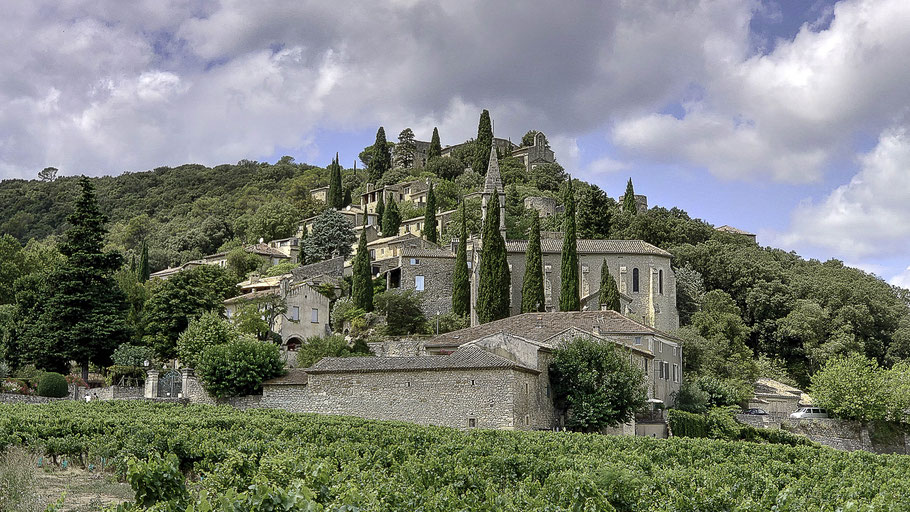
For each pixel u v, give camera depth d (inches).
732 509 1235.9
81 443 1673.2
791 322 4867.1
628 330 3383.4
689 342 4082.2
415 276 4950.8
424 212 7180.1
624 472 1331.2
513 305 4694.9
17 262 4311.0
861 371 3656.5
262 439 1818.4
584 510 1127.6
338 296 4943.4
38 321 3280.0
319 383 2674.7
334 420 2220.7
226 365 2802.7
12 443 1646.2
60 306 3267.7
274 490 757.9
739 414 3575.3
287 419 2222.0
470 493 1175.0
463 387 2475.4
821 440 3570.4
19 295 3528.5
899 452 3604.8
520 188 7568.9
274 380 2805.1
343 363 2728.8
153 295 3873.0
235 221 7859.3
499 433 2082.9
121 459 1509.6
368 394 2596.0
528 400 2534.5
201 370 2834.6
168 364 3671.3
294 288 4222.4
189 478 1620.3
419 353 3491.6
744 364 4192.9
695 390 3570.4
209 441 1699.1
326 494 898.1
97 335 3255.4
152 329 3668.8
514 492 1353.3
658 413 3112.7
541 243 4805.6
